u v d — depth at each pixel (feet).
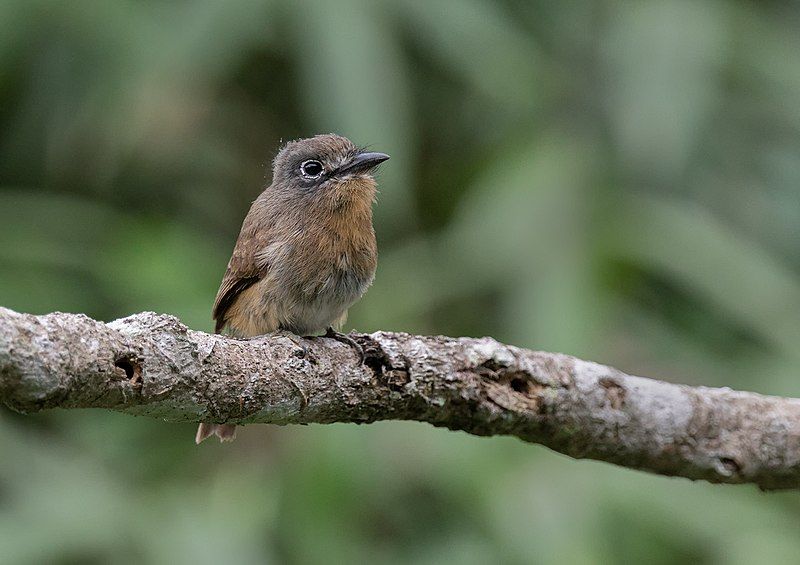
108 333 19.45
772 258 42.55
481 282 40.37
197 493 36.68
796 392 38.47
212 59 41.14
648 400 26.14
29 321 18.22
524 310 38.91
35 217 40.40
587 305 38.70
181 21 41.01
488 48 42.42
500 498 35.22
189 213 43.34
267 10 40.75
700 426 26.53
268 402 22.31
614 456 26.30
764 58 44.16
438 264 41.55
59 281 38.96
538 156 42.27
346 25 40.70
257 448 38.34
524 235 40.42
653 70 42.11
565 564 33.53
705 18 43.29
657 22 43.11
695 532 35.53
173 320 20.58
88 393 19.02
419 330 40.01
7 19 40.88
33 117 42.75
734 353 41.52
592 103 44.62
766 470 27.07
